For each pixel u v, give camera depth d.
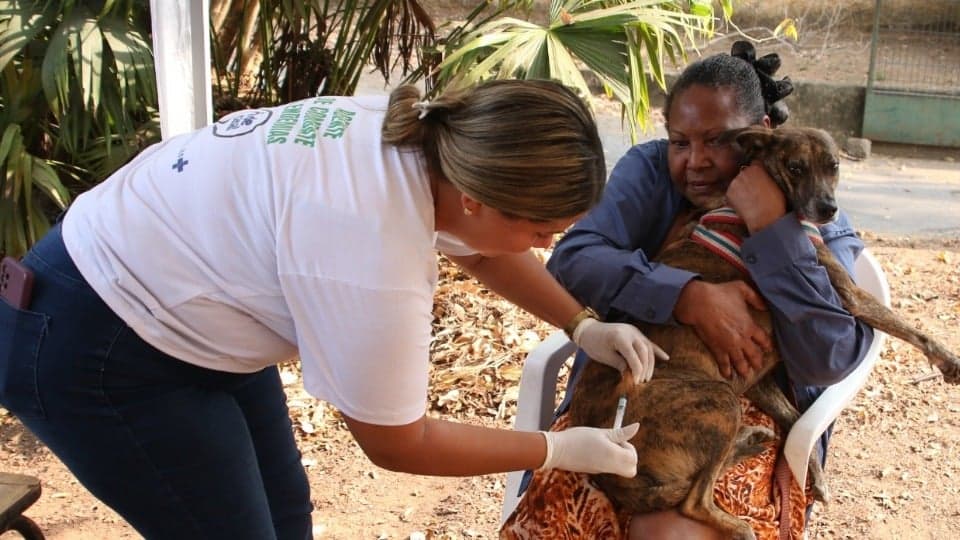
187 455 1.95
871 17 9.76
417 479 3.77
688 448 2.31
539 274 2.42
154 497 1.97
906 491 3.69
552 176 1.70
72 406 1.89
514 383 4.32
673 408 2.34
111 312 1.86
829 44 9.59
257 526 2.06
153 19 3.31
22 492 2.37
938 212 6.93
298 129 1.88
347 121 1.88
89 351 1.86
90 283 1.86
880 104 8.27
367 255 1.74
